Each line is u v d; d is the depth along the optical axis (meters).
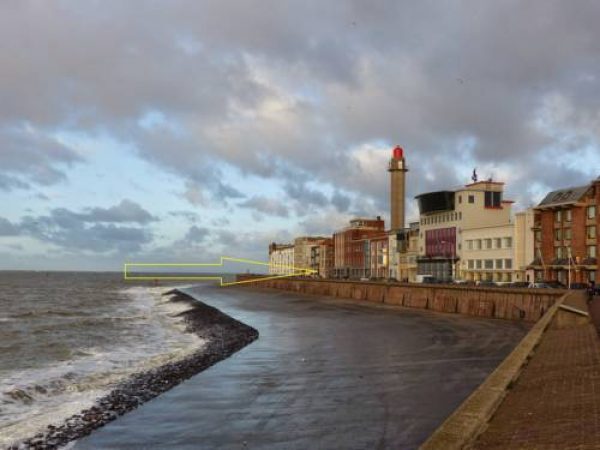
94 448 17.25
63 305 99.25
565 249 78.19
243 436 17.45
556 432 9.12
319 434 17.14
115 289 177.62
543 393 12.41
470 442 8.64
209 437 17.56
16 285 197.50
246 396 22.97
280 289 156.38
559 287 67.88
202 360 34.16
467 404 10.46
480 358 31.14
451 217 105.94
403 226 143.50
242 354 36.00
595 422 9.53
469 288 64.44
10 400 24.34
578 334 23.53
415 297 78.44
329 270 179.62
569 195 78.62
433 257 109.62
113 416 20.86
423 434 16.77
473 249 97.94
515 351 18.47
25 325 61.22
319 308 83.00
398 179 143.75
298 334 47.84
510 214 104.69
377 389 23.33
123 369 32.41
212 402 22.14
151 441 17.55
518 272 86.56
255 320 64.88
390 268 132.38
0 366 33.84
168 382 27.03
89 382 28.25
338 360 31.75
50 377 29.75
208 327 59.69
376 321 58.12
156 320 71.50
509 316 56.91
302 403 21.30
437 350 34.75
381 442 16.09
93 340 48.16
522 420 10.05
